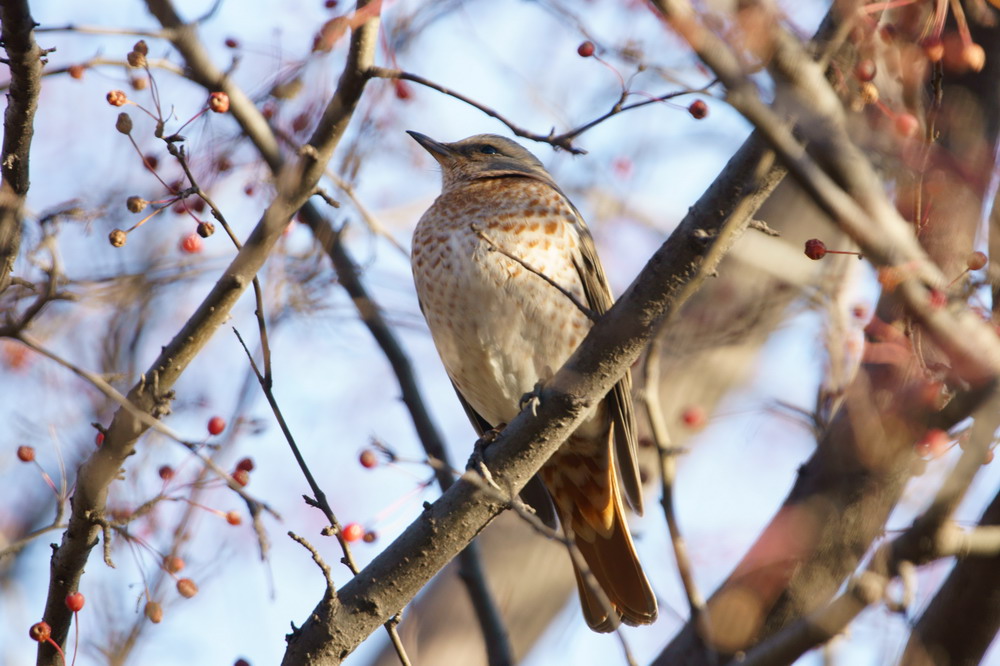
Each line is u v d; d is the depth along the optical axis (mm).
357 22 7676
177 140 7648
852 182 6461
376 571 8484
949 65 7734
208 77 9164
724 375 12094
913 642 8086
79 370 7422
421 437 11141
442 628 11992
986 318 7523
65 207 10133
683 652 9164
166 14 8938
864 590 6707
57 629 8109
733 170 7840
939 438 8242
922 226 7434
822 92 6496
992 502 8250
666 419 11883
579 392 8719
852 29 7121
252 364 7812
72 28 7629
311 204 10523
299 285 10359
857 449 8984
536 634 11898
